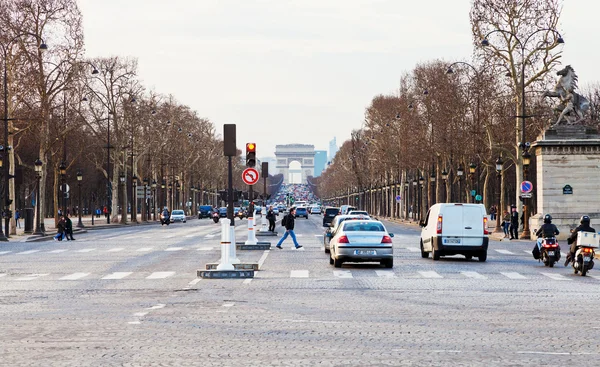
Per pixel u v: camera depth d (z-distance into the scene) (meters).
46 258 78.19
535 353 24.44
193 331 29.36
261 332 29.11
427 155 189.00
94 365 22.44
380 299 41.34
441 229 71.62
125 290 46.38
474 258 77.38
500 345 26.06
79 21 148.12
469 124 161.75
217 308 36.91
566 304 39.31
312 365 22.38
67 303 39.72
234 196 86.88
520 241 112.94
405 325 31.19
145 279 53.91
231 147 69.50
